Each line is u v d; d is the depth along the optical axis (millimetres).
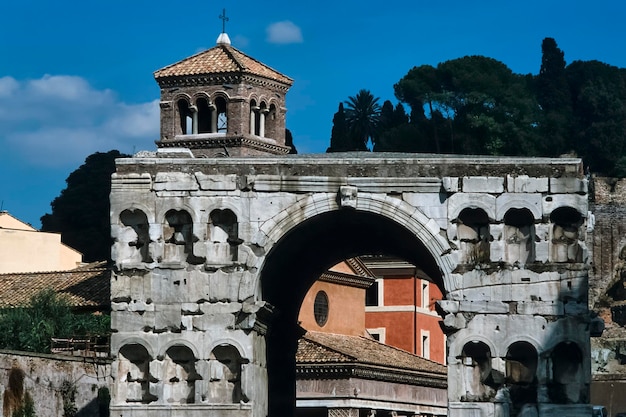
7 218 162500
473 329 87188
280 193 89062
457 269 87812
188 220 89625
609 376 191500
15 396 99688
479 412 86625
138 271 89062
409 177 88625
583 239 87500
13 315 110438
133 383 88938
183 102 154500
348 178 88938
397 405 147000
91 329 113500
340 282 155375
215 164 89562
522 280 87250
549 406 86125
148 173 89562
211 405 87812
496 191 87812
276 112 158750
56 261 159625
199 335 88375
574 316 86688
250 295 88438
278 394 99250
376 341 160625
